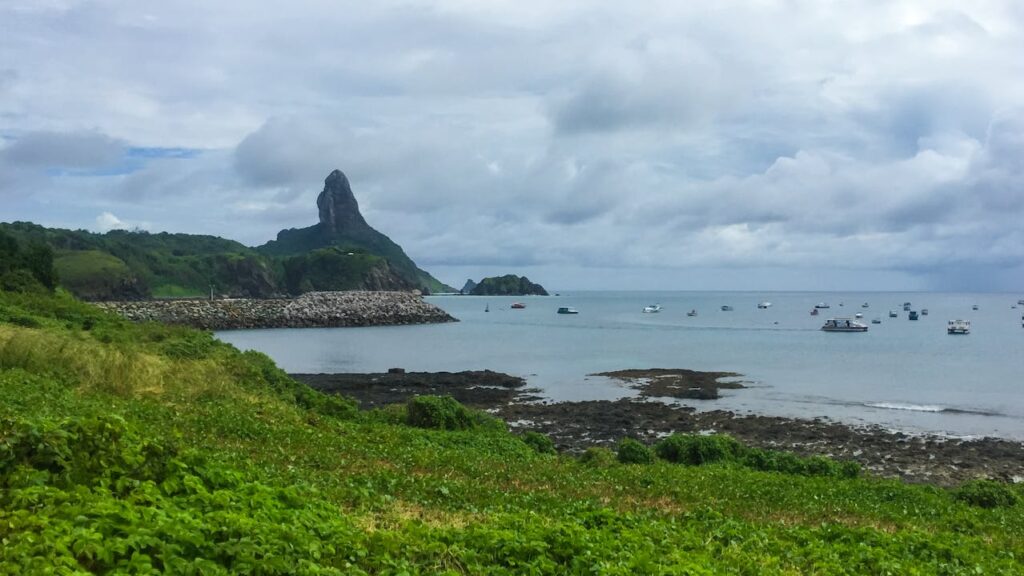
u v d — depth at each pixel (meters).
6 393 17.20
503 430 28.80
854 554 11.69
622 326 127.38
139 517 7.59
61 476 8.70
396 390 51.34
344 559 8.19
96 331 34.47
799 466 24.17
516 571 8.69
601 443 34.84
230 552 7.23
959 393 50.06
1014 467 30.52
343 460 16.30
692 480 18.66
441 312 139.50
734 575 9.73
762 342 92.81
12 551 6.39
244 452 15.27
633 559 9.04
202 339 35.12
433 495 13.66
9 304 39.47
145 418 17.59
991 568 12.02
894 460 31.66
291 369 64.88
